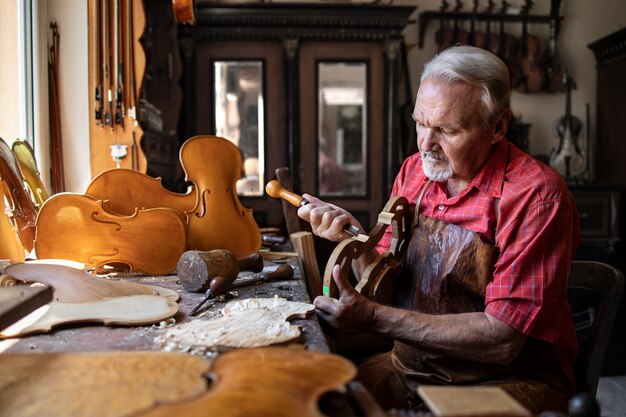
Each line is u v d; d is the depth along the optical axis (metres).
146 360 0.92
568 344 1.51
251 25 5.61
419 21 6.62
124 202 2.01
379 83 5.77
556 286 1.40
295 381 0.80
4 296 1.03
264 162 5.76
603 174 6.77
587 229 6.22
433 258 1.62
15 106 2.46
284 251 2.65
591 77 6.92
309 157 5.79
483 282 1.51
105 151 2.64
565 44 6.89
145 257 1.89
